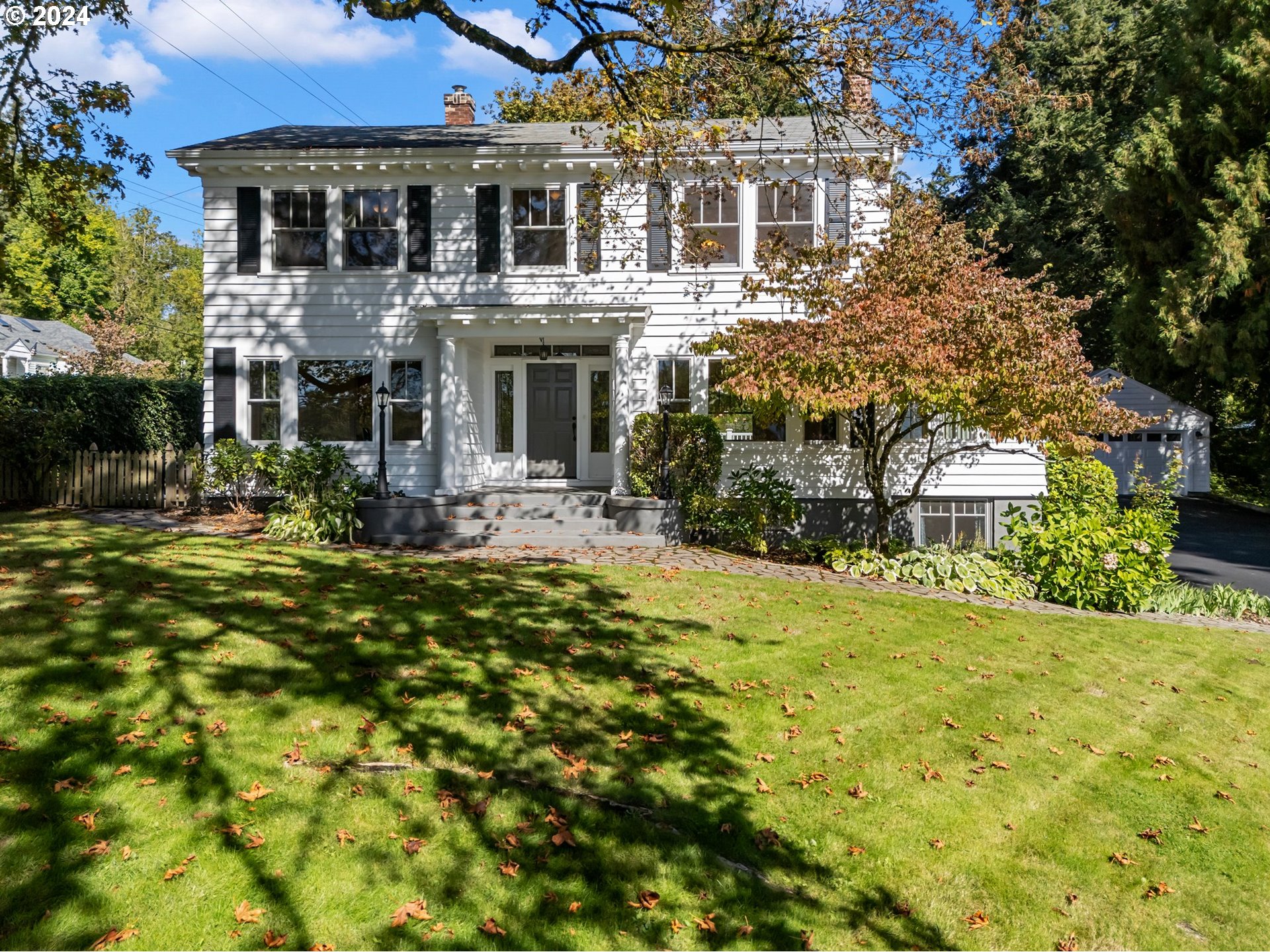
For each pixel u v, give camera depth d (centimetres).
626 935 398
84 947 362
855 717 652
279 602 791
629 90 1054
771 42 969
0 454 1433
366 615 771
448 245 1532
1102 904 455
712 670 721
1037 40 2817
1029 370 1066
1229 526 2100
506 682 652
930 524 1532
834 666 755
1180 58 2514
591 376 1608
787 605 949
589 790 517
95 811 448
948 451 1514
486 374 1612
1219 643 977
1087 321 3081
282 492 1448
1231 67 2291
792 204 1506
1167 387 2703
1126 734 678
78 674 588
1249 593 1241
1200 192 2458
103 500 1457
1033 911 444
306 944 374
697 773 547
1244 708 764
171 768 493
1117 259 2764
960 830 509
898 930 421
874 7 980
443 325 1446
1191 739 681
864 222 1356
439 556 1146
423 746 547
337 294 1534
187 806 462
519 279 1527
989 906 446
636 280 1521
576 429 1612
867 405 1318
